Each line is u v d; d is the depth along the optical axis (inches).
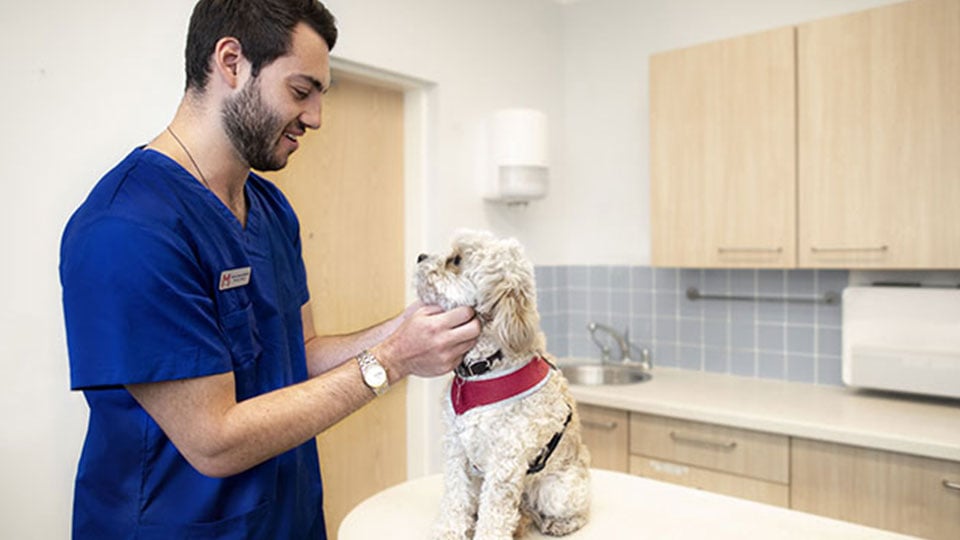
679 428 86.6
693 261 92.7
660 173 95.3
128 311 32.2
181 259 34.8
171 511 37.2
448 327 37.9
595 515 45.3
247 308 40.4
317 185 82.4
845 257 80.3
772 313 99.0
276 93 37.2
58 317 56.7
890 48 76.0
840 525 43.3
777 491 79.2
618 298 115.4
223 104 37.4
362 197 88.7
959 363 76.1
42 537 56.6
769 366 99.5
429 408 94.7
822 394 89.2
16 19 53.1
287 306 46.4
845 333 86.6
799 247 83.7
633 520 44.4
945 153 73.2
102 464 37.3
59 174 56.1
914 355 79.4
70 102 56.4
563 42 120.0
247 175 43.1
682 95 92.6
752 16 99.0
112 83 58.9
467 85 97.3
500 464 38.7
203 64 37.1
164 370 32.7
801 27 82.1
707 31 103.6
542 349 43.1
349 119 86.5
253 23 35.8
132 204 34.2
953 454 66.2
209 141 38.5
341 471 86.7
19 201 54.0
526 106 110.6
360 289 88.7
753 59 86.1
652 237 96.7
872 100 77.5
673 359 109.4
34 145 54.5
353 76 83.9
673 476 87.4
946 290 79.4
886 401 84.4
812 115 81.8
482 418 39.1
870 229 78.3
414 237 95.1
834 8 91.6
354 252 87.7
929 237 74.5
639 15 110.7
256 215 44.1
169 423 33.9
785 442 78.3
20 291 54.5
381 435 92.7
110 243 32.6
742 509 46.0
